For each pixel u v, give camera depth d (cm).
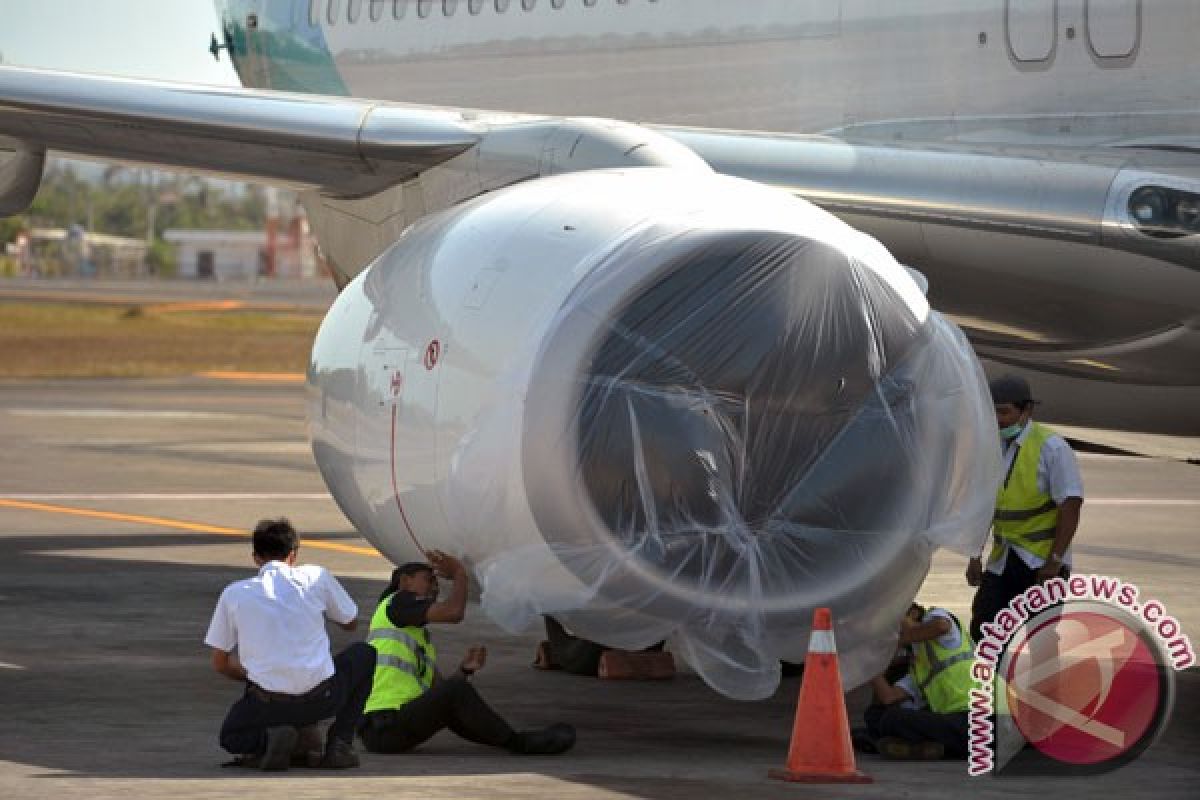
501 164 4088
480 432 3122
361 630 4722
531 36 5831
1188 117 4091
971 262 3916
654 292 3148
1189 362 3928
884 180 3947
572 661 4122
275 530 3108
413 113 4291
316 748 3059
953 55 4491
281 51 6950
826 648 2970
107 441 10481
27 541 6356
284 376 18250
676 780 2959
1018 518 3556
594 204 3272
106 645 4353
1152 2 4134
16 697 3703
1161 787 2962
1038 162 3869
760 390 3125
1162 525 7394
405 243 3541
